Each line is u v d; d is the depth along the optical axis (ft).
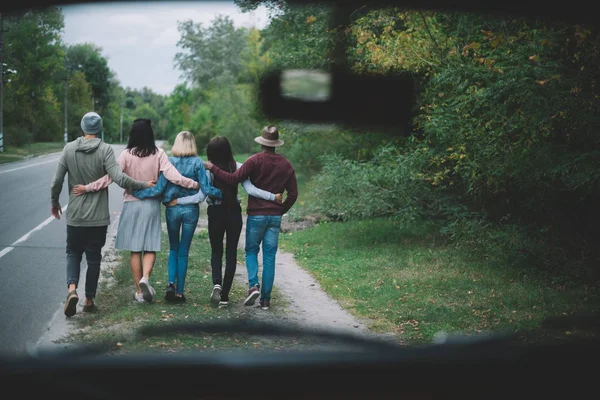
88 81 204.74
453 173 29.58
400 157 30.99
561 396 7.30
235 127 131.44
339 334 8.98
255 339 10.11
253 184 20.13
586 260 23.29
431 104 27.73
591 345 8.14
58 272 24.67
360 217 38.52
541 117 20.07
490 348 8.09
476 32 23.97
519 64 20.65
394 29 29.84
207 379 7.63
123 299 20.15
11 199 51.37
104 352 10.82
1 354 11.51
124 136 182.80
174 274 20.20
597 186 20.79
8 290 21.27
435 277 24.30
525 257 25.02
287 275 25.94
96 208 18.62
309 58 36.40
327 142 45.39
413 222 32.55
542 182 22.44
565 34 18.72
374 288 22.91
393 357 7.88
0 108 122.93
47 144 155.84
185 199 20.08
